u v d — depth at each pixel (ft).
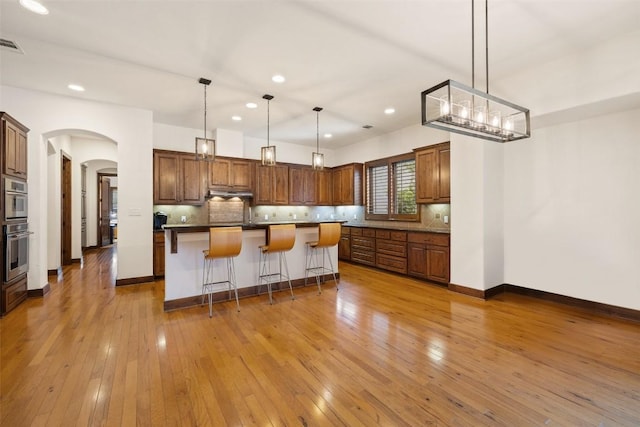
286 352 7.91
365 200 21.98
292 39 9.00
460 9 7.67
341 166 23.15
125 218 14.67
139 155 15.01
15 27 8.36
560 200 11.89
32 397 5.96
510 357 7.64
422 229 16.55
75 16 7.88
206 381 6.57
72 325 9.66
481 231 12.69
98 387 6.32
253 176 20.22
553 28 8.40
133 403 5.82
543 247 12.41
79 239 20.92
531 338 8.76
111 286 14.51
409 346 8.27
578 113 10.42
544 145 12.32
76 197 20.84
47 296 12.85
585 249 11.26
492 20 8.05
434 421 5.36
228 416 5.49
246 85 12.29
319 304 11.94
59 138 17.28
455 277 13.71
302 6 7.53
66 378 6.64
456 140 13.67
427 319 10.30
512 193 13.35
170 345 8.30
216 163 18.63
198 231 11.20
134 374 6.83
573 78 9.72
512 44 9.20
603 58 9.10
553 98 10.18
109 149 21.94
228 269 12.53
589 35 8.73
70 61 10.30
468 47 9.43
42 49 9.52
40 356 7.62
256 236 13.21
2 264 10.41
